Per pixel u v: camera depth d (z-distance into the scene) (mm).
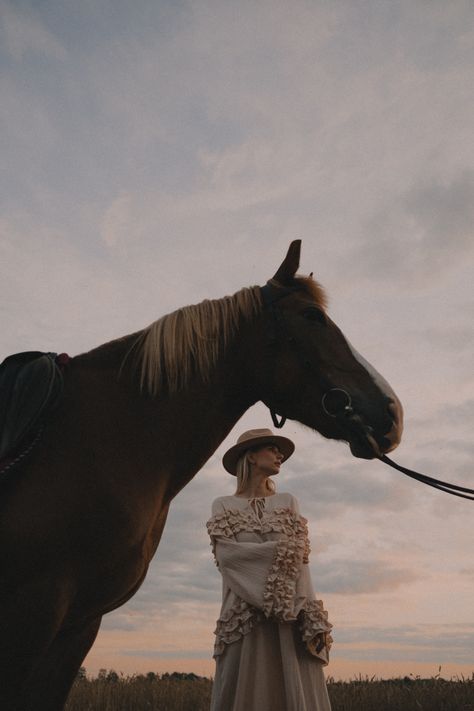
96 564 2045
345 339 2572
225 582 3443
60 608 1971
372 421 2402
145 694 7070
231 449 3906
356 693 6906
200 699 6906
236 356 2527
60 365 2324
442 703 6453
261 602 3182
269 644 3250
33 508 2010
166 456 2285
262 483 3836
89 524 2043
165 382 2365
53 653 2197
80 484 2076
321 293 2684
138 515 2133
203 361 2424
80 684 7379
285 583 3178
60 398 2223
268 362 2518
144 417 2289
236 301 2570
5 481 2053
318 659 3205
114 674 8156
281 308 2566
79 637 2238
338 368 2482
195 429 2363
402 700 6730
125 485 2143
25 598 1938
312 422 2510
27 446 2104
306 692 3105
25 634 1909
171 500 2395
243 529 3479
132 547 2115
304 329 2525
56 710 2195
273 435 3850
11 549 1961
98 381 2330
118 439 2215
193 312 2500
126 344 2451
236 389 2512
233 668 3254
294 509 3584
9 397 2170
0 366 2309
